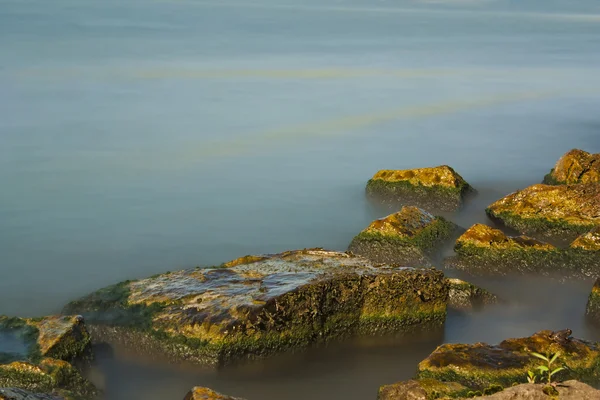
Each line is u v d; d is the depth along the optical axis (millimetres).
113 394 10266
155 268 15984
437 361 9945
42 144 27078
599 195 17297
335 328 11781
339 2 121125
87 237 17688
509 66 54531
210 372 10711
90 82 41469
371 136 30047
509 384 9500
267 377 10859
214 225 18734
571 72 51688
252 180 23047
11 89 38500
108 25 71250
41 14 74875
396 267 12664
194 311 11227
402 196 19938
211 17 85375
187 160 25469
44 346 10336
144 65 48688
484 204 19969
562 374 9953
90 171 23688
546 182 21125
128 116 33031
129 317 11531
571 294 14180
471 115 35031
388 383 10828
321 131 30859
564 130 31766
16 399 8711
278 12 97562
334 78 46469
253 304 11000
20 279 15086
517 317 13117
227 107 36031
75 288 14797
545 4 130375
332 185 22438
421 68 52469
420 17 99688
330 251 13711
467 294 13273
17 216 19000
